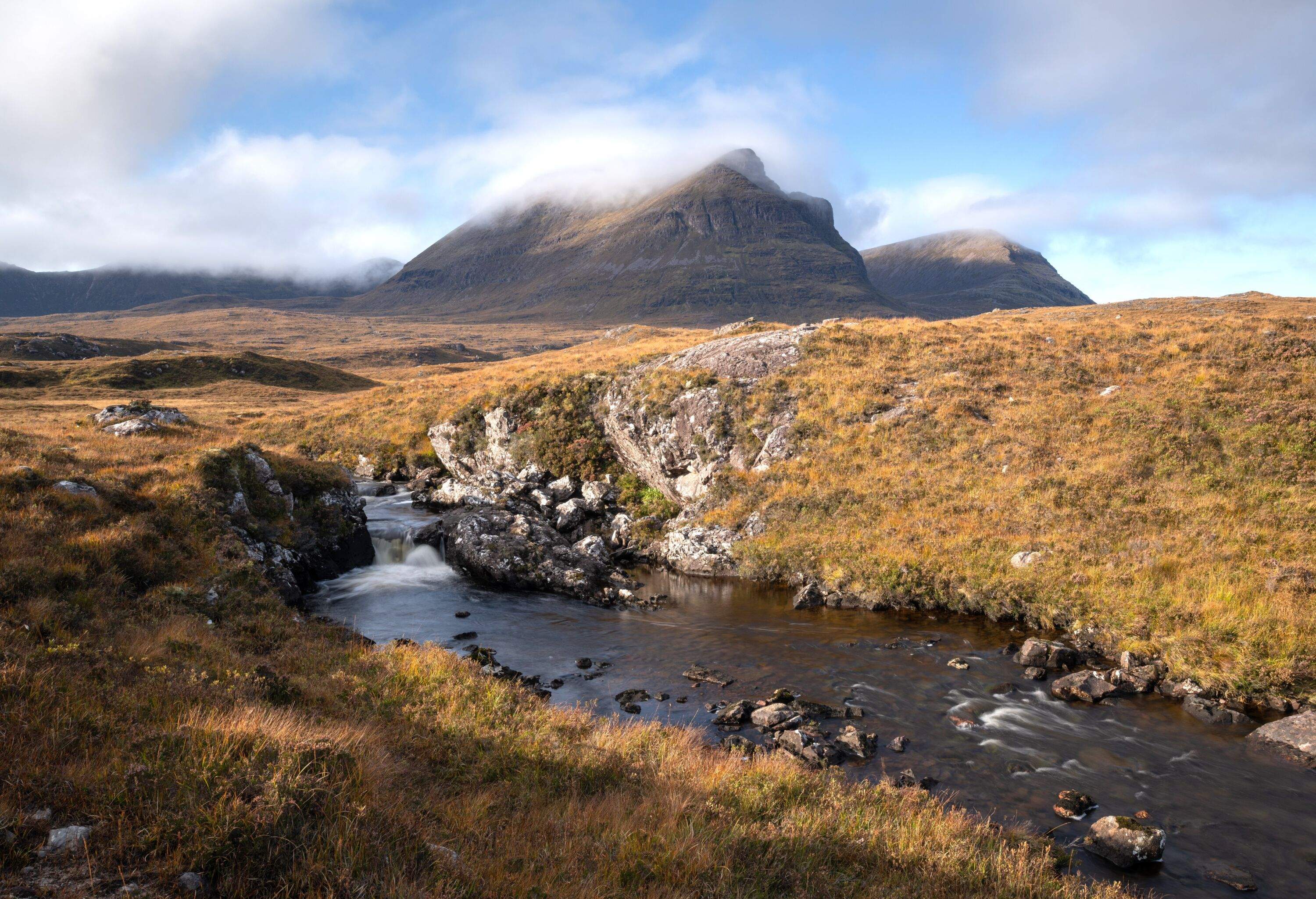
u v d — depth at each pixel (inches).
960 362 1366.9
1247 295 2792.8
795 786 399.9
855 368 1387.8
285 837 239.5
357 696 478.9
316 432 2025.1
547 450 1462.8
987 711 557.3
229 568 719.7
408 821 282.8
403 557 1131.3
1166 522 822.5
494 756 397.4
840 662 663.1
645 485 1366.9
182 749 290.5
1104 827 381.1
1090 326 1610.5
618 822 317.7
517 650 709.9
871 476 1085.8
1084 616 706.8
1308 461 853.2
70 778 260.8
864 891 287.1
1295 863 370.0
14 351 5816.9
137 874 212.5
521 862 273.7
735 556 1010.7
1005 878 315.6
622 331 4121.6
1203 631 628.4
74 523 652.7
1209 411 1011.3
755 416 1270.9
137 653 449.7
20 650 390.6
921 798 415.2
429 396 2091.5
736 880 275.9
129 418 1295.5
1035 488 951.0
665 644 725.3
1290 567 677.9
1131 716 548.7
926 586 824.3
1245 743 502.9
